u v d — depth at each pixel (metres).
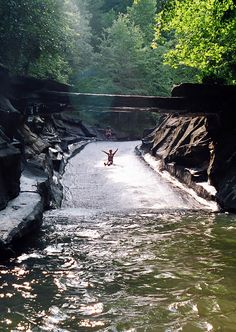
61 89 14.85
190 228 10.55
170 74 47.12
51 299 6.17
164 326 5.41
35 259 7.91
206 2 17.19
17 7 18.47
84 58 47.91
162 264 7.80
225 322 5.55
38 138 20.42
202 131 18.02
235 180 13.52
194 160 17.58
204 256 8.27
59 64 28.20
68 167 22.45
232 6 15.87
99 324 5.44
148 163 24.33
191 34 18.88
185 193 16.16
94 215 11.94
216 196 13.71
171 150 21.22
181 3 18.09
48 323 5.43
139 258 8.12
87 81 46.81
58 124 36.00
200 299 6.27
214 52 17.75
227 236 9.78
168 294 6.45
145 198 15.66
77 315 5.68
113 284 6.81
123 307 5.96
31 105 14.78
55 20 22.36
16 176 10.93
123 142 40.50
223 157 14.55
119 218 11.57
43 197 12.59
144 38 55.28
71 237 9.47
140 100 14.23
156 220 11.41
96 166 23.30
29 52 21.77
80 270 7.41
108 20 57.44
